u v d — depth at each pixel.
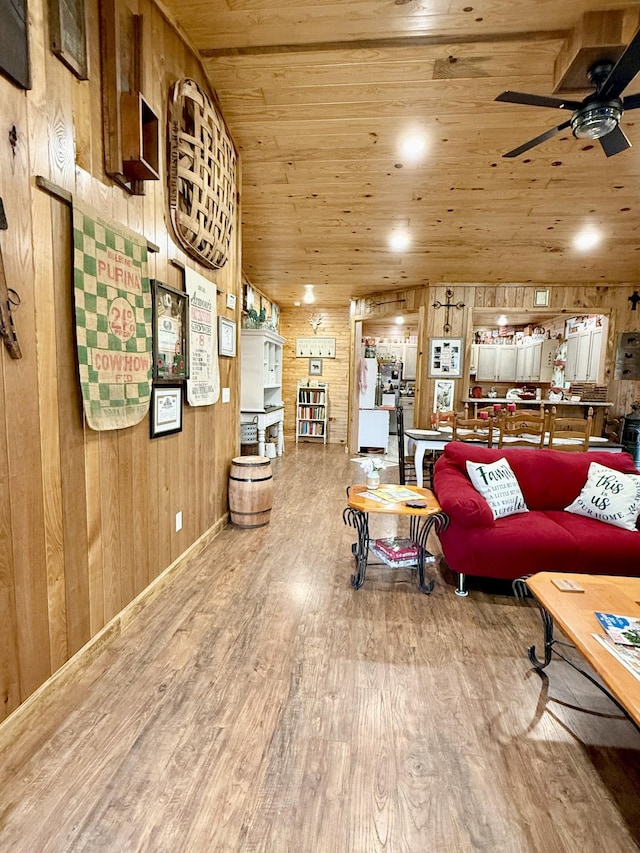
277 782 1.33
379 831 1.19
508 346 8.23
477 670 1.88
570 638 1.46
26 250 1.45
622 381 5.79
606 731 1.56
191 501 2.92
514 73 2.59
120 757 1.41
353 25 2.33
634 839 1.19
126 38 1.93
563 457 3.08
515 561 2.45
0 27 1.29
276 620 2.23
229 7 2.24
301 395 8.16
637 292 5.73
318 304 7.99
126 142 1.85
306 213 4.32
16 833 1.17
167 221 2.43
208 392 3.05
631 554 2.39
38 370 1.53
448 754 1.45
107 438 1.96
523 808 1.27
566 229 4.49
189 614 2.27
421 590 2.58
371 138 3.22
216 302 3.18
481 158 3.41
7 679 1.45
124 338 1.99
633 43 1.77
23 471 1.49
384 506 2.53
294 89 2.78
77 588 1.79
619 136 2.31
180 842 1.15
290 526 3.65
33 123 1.46
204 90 2.69
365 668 1.87
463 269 5.55
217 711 1.61
